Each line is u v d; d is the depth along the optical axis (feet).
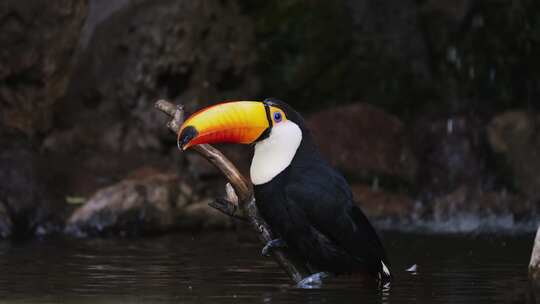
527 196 77.71
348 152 77.56
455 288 32.32
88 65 79.00
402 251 47.44
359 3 88.69
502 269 38.86
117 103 77.56
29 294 30.40
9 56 70.64
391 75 88.02
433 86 89.61
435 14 92.73
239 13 85.61
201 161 72.90
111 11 81.10
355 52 87.56
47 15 71.05
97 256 44.24
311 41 86.53
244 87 81.66
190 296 29.91
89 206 60.80
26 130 71.61
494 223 65.87
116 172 71.51
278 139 33.60
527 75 91.09
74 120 76.84
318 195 33.27
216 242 53.11
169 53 76.69
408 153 79.82
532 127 82.28
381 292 31.19
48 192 64.64
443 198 74.08
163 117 75.97
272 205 33.76
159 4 78.07
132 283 33.47
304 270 34.71
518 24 91.30
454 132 83.05
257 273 36.86
